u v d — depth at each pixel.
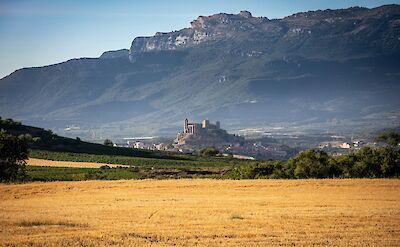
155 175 126.12
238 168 124.50
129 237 48.06
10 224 54.72
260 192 84.44
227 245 45.47
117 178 120.75
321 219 57.78
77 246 44.47
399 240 47.69
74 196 81.94
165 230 51.59
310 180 96.62
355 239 48.06
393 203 71.25
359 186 89.19
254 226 53.94
